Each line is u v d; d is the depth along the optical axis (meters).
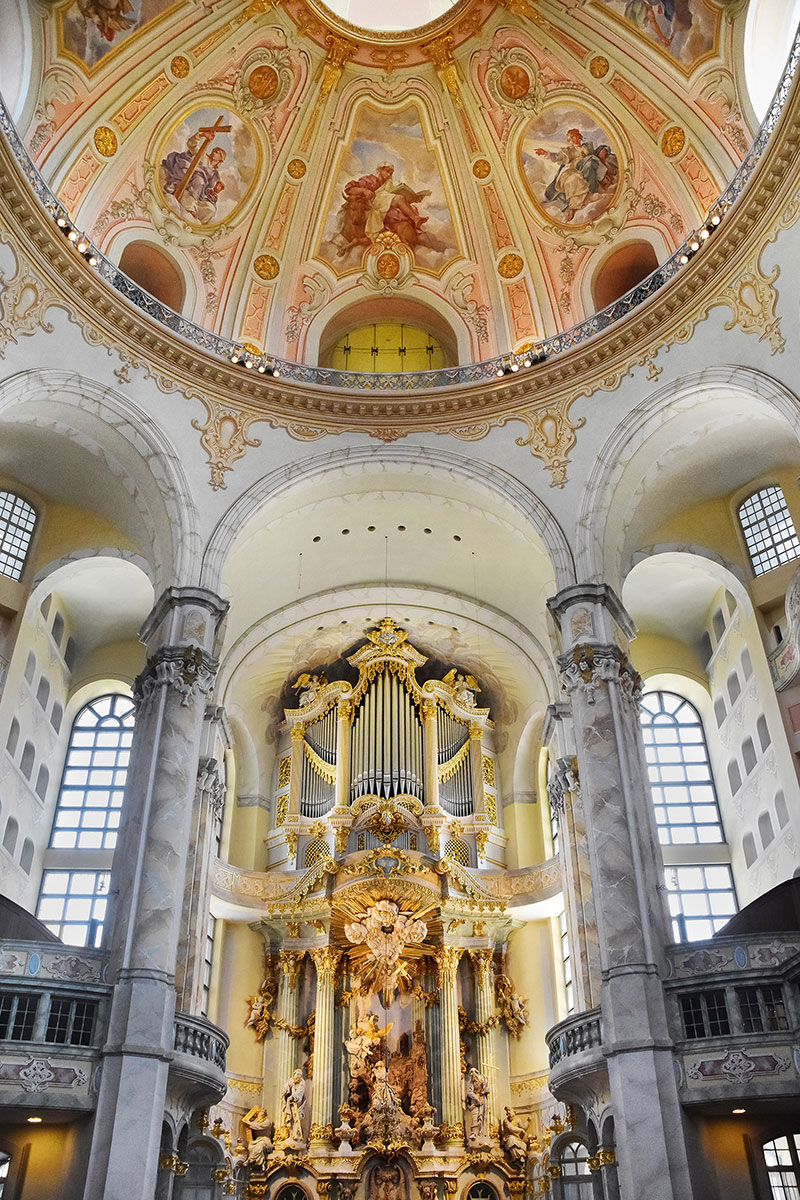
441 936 25.11
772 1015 15.95
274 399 22.72
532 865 26.34
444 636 27.92
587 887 21.31
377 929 24.31
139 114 22.42
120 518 22.70
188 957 20.59
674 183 22.41
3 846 22.27
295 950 25.16
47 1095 15.27
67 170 21.33
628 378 21.50
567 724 23.25
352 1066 23.55
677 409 20.80
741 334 19.59
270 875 25.80
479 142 24.48
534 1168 22.62
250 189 24.36
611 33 22.36
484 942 25.33
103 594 25.91
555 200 24.28
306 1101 23.56
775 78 20.92
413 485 23.38
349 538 25.25
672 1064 15.93
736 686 24.86
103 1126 15.18
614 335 21.66
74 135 21.45
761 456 22.50
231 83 23.33
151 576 21.58
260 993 24.91
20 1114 15.59
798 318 18.34
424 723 27.14
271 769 28.03
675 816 25.56
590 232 24.02
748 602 23.02
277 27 23.12
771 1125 16.53
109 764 25.98
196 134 23.44
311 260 25.08
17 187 18.45
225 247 24.30
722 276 20.03
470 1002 25.00
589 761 18.62
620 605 20.81
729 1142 16.47
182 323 22.38
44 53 20.64
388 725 26.72
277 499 22.36
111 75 21.75
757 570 23.09
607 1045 16.19
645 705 27.11
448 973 24.77
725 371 19.61
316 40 23.52
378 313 26.08
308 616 27.02
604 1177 17.12
